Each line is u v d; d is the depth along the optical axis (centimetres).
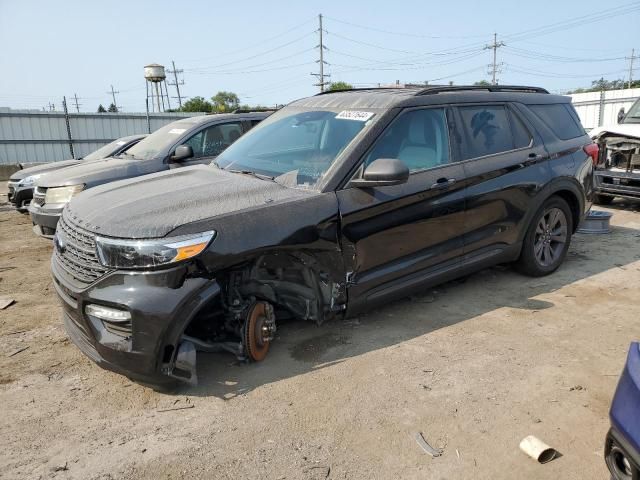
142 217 323
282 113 498
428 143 436
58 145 2250
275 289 385
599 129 889
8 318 464
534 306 469
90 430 302
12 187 1000
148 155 750
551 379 350
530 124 521
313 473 266
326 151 407
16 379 358
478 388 339
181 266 307
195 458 278
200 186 381
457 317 447
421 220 418
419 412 315
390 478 263
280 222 344
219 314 360
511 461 274
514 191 486
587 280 536
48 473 267
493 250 484
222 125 794
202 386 346
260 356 372
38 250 725
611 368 363
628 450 197
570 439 291
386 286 410
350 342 403
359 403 324
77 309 323
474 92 489
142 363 308
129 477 264
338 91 504
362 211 382
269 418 311
